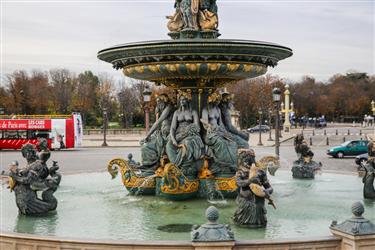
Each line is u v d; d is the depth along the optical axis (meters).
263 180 10.62
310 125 123.31
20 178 11.54
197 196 13.85
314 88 145.00
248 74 13.59
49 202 11.93
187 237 9.66
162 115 14.72
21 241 8.47
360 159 32.53
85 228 10.47
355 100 143.12
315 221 10.93
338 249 8.11
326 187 16.19
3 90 103.50
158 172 14.34
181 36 14.29
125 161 14.70
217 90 15.40
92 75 118.62
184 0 14.27
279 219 11.15
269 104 94.44
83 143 62.78
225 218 11.29
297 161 18.67
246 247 7.79
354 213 8.08
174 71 13.09
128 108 101.75
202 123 14.12
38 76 109.62
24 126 51.53
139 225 10.71
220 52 12.34
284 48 13.18
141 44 12.35
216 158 13.72
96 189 15.91
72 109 102.81
